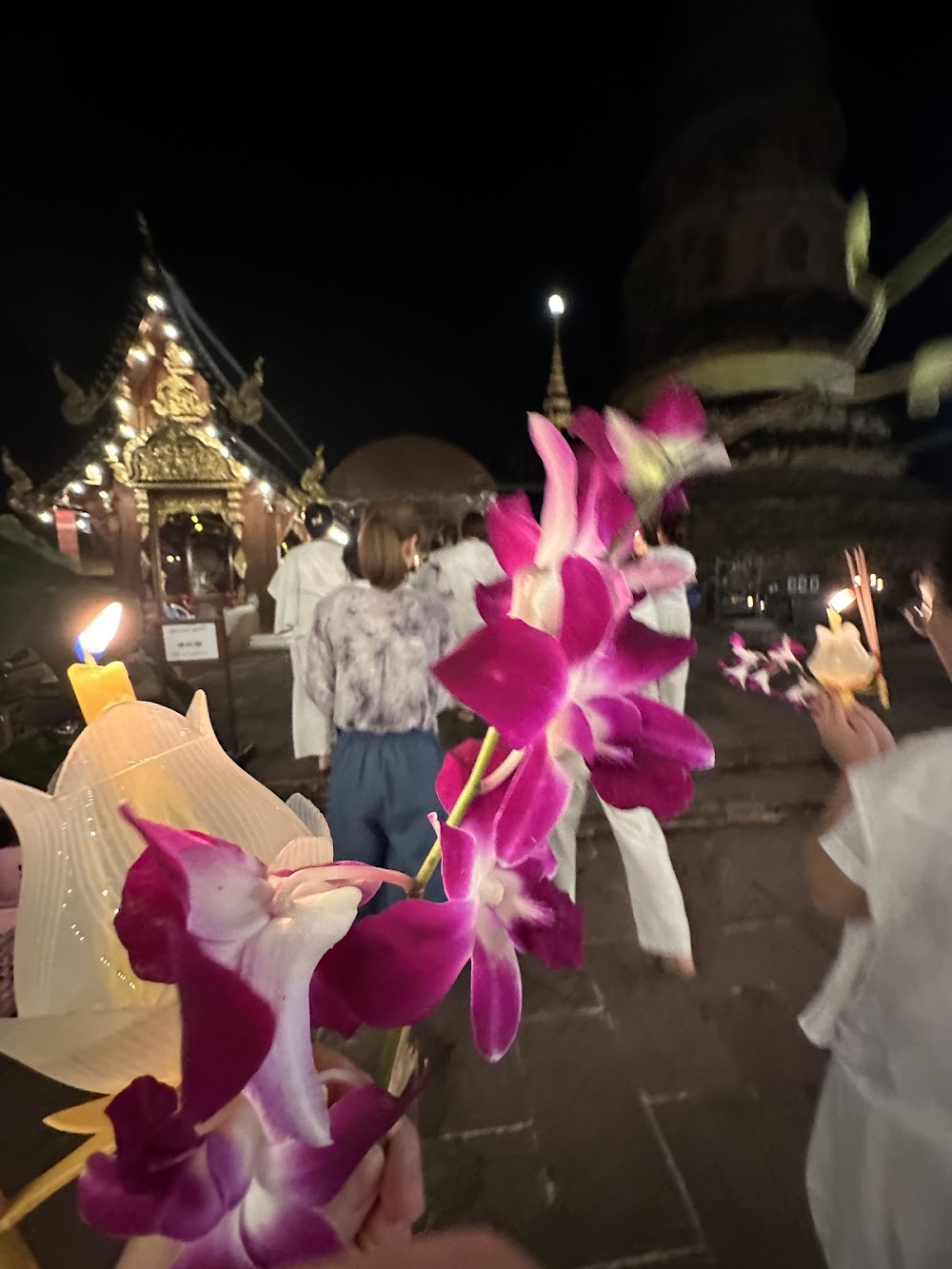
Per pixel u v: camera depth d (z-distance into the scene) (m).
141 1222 0.40
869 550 10.90
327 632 2.62
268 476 13.91
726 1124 2.24
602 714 0.53
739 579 11.61
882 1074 1.03
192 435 13.59
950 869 0.93
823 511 11.16
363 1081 0.59
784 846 4.10
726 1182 2.05
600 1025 2.68
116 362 13.38
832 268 11.05
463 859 0.55
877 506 11.05
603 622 0.50
